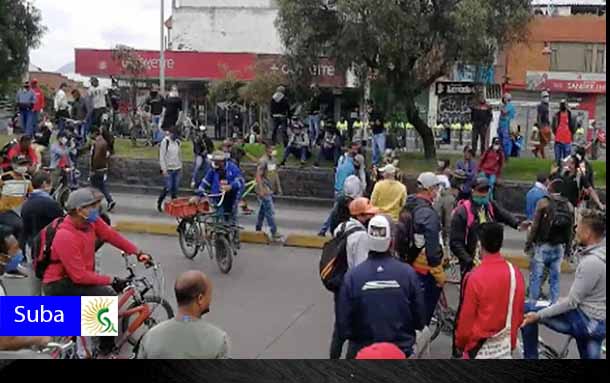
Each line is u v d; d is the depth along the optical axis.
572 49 28.22
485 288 5.55
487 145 21.16
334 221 8.32
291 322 8.84
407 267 5.45
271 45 39.12
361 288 5.36
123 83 32.81
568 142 19.45
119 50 29.30
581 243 5.94
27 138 13.41
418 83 21.16
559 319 6.03
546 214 9.25
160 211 16.78
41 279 6.16
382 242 5.38
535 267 9.43
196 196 12.05
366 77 21.20
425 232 7.54
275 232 13.83
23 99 21.58
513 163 20.88
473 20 19.14
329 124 21.36
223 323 8.74
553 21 28.34
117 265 11.39
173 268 11.44
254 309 9.37
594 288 5.80
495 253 5.66
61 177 16.81
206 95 32.69
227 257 11.19
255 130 25.67
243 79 29.97
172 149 16.55
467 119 26.53
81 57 33.25
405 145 24.48
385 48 19.58
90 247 6.29
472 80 22.36
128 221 14.98
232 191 11.98
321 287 10.57
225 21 39.34
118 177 20.55
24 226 8.00
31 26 19.89
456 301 9.38
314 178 19.61
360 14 19.66
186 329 4.44
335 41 20.75
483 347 5.55
